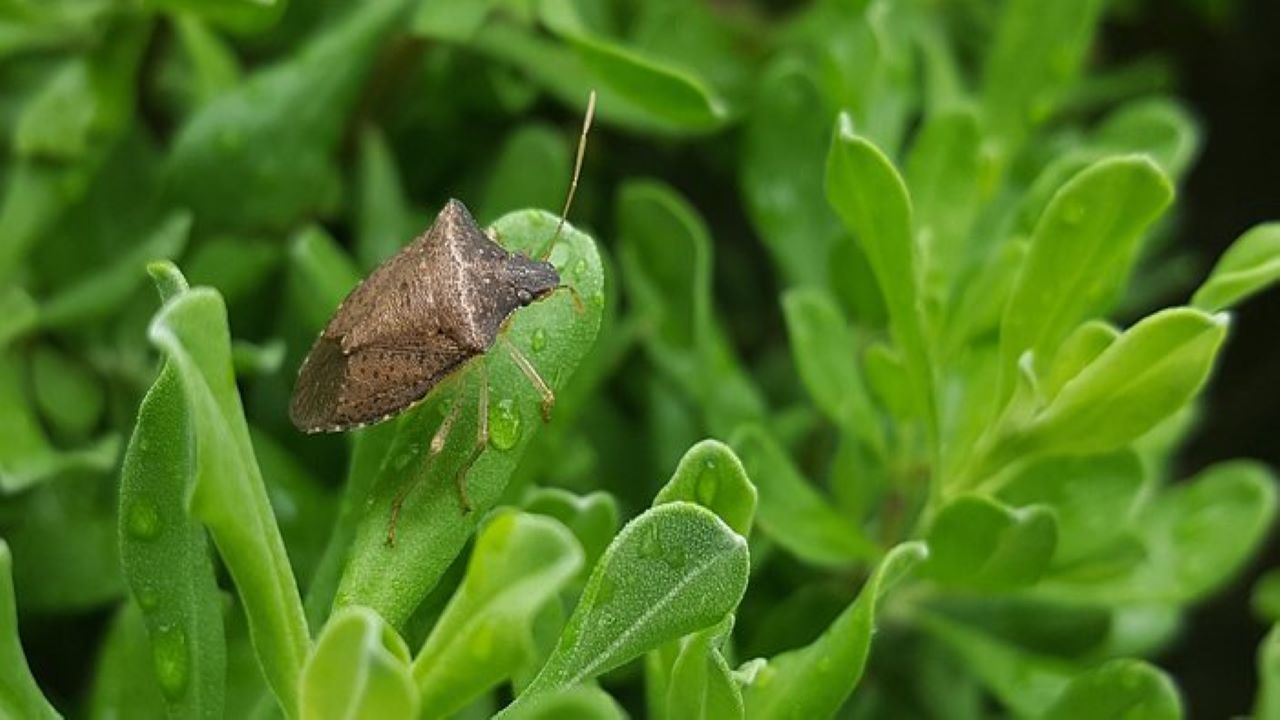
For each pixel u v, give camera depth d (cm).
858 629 17
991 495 18
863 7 20
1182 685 23
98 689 18
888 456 19
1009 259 18
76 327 20
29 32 20
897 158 20
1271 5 25
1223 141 26
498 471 17
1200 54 26
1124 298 22
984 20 23
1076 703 17
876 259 18
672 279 20
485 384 17
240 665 18
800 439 20
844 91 20
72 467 19
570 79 20
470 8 20
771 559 19
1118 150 20
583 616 16
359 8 21
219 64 20
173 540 16
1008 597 19
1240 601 23
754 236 23
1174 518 19
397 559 17
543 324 17
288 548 19
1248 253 17
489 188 20
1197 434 24
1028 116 20
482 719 17
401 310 17
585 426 20
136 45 20
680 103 18
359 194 21
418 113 21
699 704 16
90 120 20
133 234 20
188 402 16
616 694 20
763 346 22
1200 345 17
